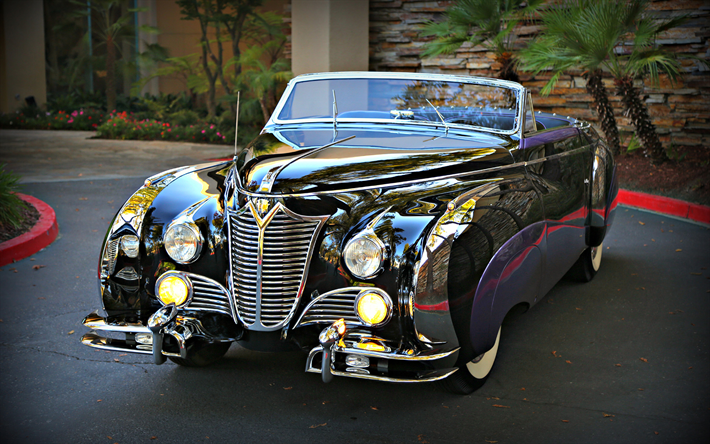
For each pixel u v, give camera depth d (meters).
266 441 2.95
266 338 3.14
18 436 2.98
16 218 6.65
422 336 2.92
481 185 3.31
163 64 23.50
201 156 13.36
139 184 9.90
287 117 4.48
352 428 3.06
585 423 3.08
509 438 2.96
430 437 2.97
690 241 6.55
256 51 17.92
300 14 12.88
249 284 3.12
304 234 3.09
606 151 5.24
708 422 3.07
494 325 3.19
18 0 20.94
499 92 4.07
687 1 10.30
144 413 3.22
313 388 3.51
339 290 3.02
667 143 10.94
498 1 10.19
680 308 4.66
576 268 5.16
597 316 4.53
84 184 9.87
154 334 3.15
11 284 5.22
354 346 2.89
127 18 20.91
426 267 2.88
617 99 11.47
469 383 3.35
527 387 3.48
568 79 11.73
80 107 21.77
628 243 6.51
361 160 3.34
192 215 3.35
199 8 22.58
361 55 12.95
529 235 3.46
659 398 3.33
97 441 2.94
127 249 3.38
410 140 3.78
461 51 12.57
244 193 3.18
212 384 3.55
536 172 3.88
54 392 3.44
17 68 21.17
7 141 16.08
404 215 3.02
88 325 3.29
